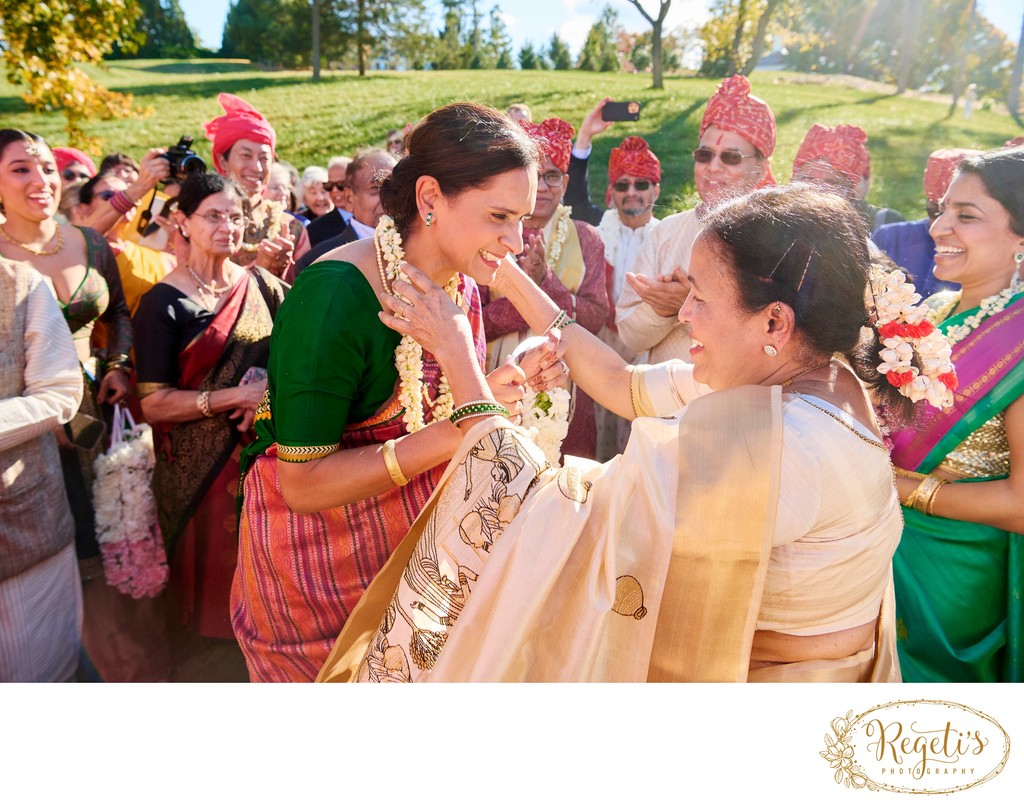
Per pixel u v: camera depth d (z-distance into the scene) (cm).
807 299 118
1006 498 183
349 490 142
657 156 355
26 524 208
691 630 123
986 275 192
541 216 276
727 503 116
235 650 273
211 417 255
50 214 260
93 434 247
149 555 253
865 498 118
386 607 149
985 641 200
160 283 260
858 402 125
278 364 142
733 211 124
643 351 269
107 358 280
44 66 398
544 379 175
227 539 261
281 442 143
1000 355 185
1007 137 378
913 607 203
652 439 123
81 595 238
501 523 126
